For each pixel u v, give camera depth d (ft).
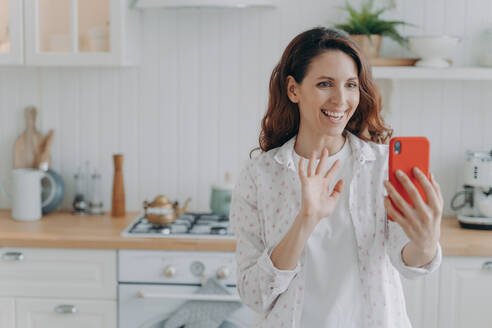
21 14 8.21
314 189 3.80
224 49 8.96
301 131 4.50
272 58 8.91
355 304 4.25
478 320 7.55
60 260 7.77
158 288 7.66
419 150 3.86
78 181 9.16
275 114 4.63
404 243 3.96
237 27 8.91
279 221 4.42
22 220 8.65
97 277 7.75
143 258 7.65
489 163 8.08
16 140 9.33
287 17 8.83
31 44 8.24
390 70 8.07
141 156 9.23
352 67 4.02
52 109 9.27
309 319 4.27
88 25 8.18
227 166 9.15
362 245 4.23
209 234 7.83
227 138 9.11
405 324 4.38
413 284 7.54
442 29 8.71
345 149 4.46
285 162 4.43
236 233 4.65
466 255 7.42
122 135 9.23
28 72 9.23
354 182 4.32
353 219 4.25
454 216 9.02
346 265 4.26
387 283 4.25
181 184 9.23
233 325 7.58
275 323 4.32
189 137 9.15
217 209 8.68
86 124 9.25
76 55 8.21
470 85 8.82
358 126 4.57
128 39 8.33
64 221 8.64
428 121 8.89
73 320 7.82
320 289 4.27
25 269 7.80
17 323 7.88
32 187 8.65
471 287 7.50
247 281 4.26
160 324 7.71
